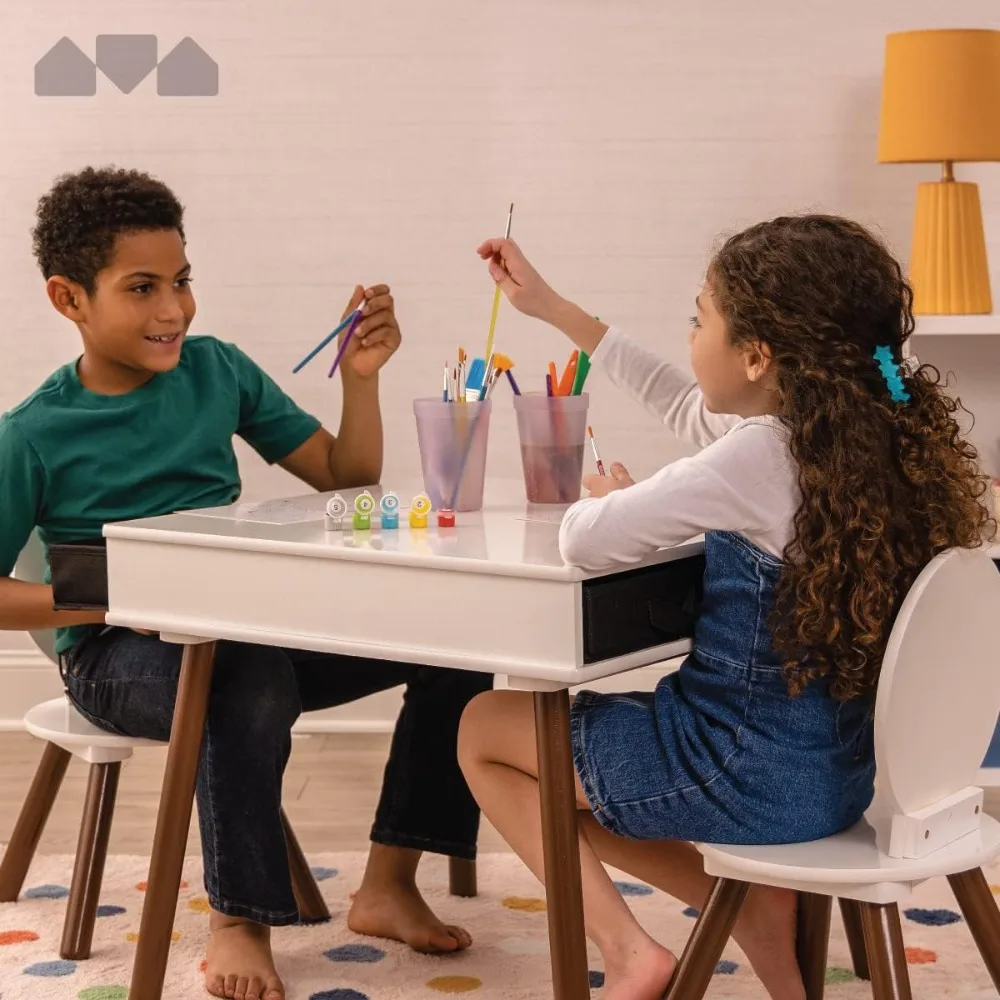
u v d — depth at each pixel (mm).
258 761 1647
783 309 1367
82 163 2701
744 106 2643
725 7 2625
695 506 1305
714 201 2666
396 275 2713
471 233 2697
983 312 2445
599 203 2676
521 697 1554
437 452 1609
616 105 2656
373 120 2678
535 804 1505
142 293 1798
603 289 2697
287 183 2697
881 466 1333
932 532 1352
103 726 1771
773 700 1361
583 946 1370
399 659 1380
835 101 2633
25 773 2594
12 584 1670
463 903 2018
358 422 2004
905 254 2658
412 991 1718
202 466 1888
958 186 2432
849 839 1371
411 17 2656
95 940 1866
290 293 2719
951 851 1324
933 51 2352
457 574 1340
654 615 1388
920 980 1750
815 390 1339
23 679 2828
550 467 1675
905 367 1423
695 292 2684
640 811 1383
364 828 2322
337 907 1984
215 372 1943
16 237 2717
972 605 1313
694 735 1384
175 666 1676
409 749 1866
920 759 1308
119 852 2215
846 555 1310
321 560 1414
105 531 1545
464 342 2725
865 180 2648
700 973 1382
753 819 1350
